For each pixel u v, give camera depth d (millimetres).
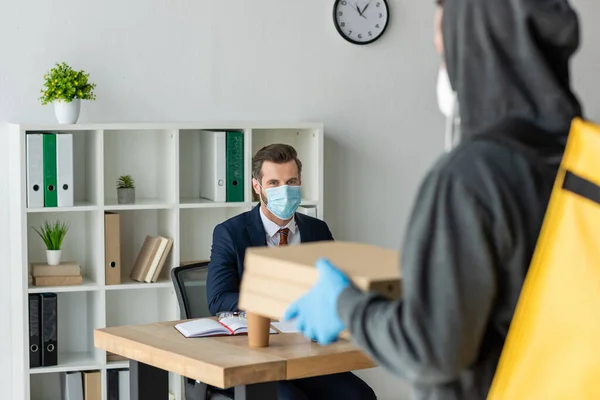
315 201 4508
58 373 4387
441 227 1319
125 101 4398
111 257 4199
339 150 4785
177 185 4258
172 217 4289
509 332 1361
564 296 1320
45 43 4254
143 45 4410
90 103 4336
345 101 4773
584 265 1317
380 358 1390
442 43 1491
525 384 1340
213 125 4312
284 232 3801
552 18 1367
